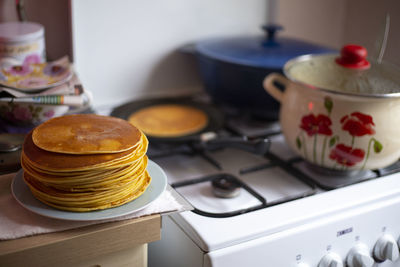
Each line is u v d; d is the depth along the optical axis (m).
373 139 0.69
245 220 0.63
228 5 1.12
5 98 0.70
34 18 0.93
